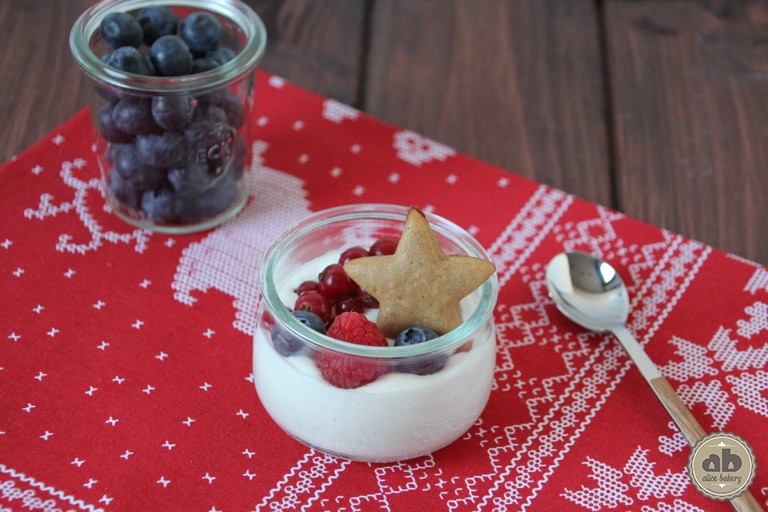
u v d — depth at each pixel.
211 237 0.62
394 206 0.56
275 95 0.68
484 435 0.55
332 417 0.52
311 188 0.64
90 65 0.58
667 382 0.56
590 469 0.54
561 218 0.64
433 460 0.54
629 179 0.67
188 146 0.59
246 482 0.53
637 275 0.61
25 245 0.60
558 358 0.58
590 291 0.60
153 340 0.57
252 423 0.54
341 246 0.56
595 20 0.77
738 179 0.67
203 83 0.58
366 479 0.53
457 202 0.64
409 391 0.51
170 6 0.63
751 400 0.56
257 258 0.61
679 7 0.78
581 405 0.56
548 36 0.75
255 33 0.61
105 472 0.52
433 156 0.66
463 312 0.54
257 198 0.64
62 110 0.67
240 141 0.61
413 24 0.76
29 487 0.52
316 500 0.52
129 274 0.60
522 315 0.59
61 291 0.58
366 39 0.74
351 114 0.68
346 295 0.54
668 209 0.65
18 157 0.64
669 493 0.53
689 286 0.61
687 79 0.73
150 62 0.59
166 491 0.52
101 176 0.63
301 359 0.52
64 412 0.54
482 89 0.72
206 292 0.59
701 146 0.69
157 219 0.61
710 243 0.64
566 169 0.67
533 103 0.71
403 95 0.71
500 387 0.57
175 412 0.55
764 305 0.60
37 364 0.56
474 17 0.76
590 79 0.73
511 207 0.64
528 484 0.53
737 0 0.78
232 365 0.57
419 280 0.52
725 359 0.58
